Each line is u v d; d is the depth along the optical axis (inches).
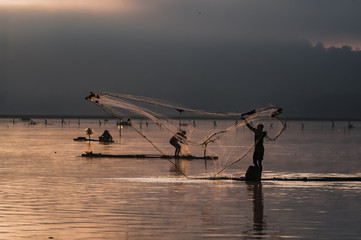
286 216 805.2
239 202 924.6
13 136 3779.5
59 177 1262.3
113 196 973.8
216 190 1064.8
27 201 912.9
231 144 2940.5
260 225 741.9
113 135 4143.7
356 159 1926.7
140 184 1146.0
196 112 1150.3
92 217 784.3
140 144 2807.6
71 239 657.0
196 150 2362.2
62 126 7455.7
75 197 958.4
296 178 1258.0
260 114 1221.1
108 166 1539.1
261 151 1245.7
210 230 709.9
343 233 697.0
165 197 969.5
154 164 1612.9
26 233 685.3
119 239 660.7
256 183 1180.5
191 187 1105.4
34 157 1856.5
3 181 1183.6
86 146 2578.7
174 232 697.0
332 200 948.6
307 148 2647.6
